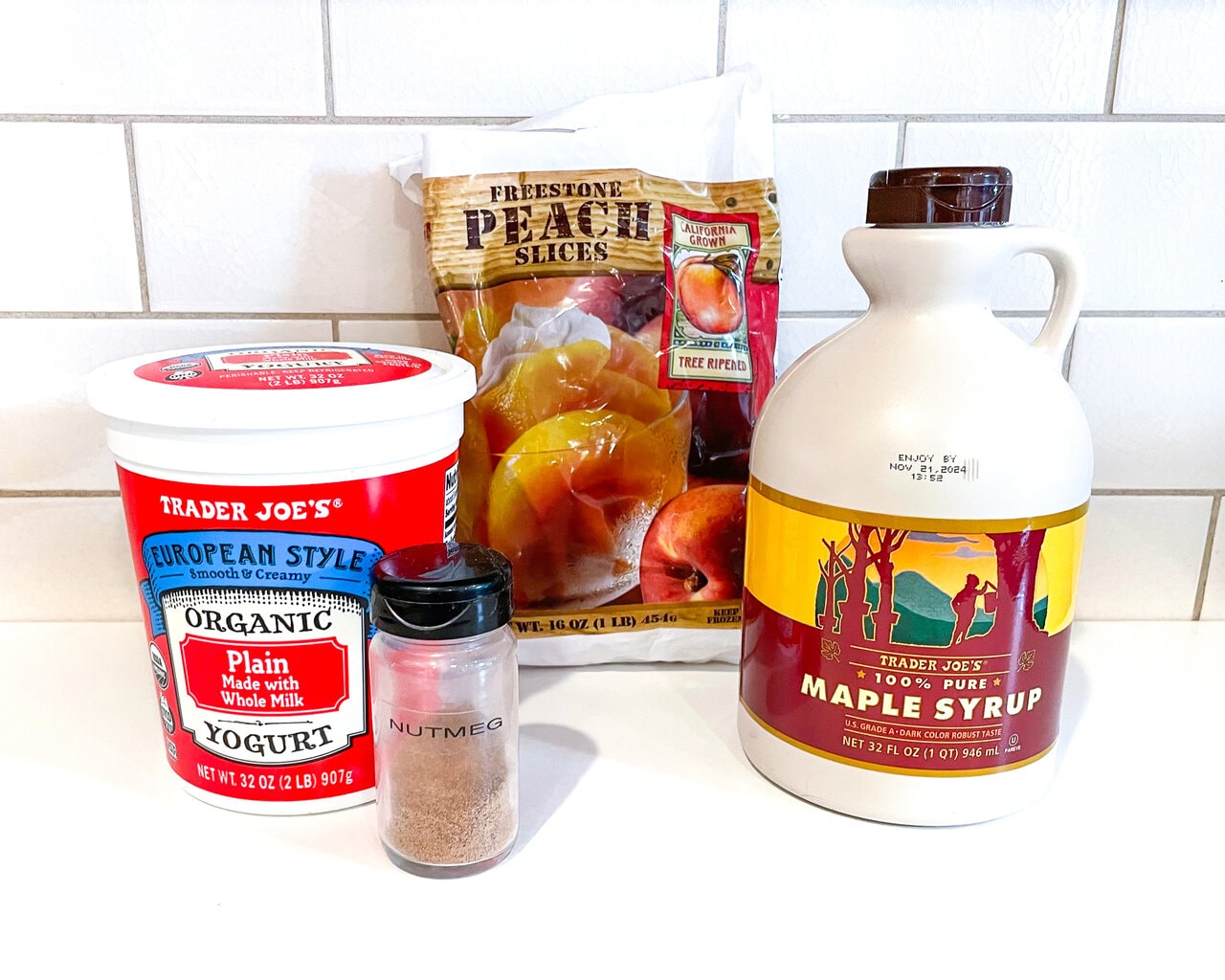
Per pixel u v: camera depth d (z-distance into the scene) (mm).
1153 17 529
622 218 499
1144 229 562
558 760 458
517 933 348
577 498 511
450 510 420
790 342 580
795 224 559
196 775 417
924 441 355
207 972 329
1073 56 534
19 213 535
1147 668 571
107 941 343
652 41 528
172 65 519
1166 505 613
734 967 334
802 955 340
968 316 373
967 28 530
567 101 535
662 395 507
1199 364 585
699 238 506
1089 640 609
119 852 390
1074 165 552
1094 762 467
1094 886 376
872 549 369
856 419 367
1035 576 374
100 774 446
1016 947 344
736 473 519
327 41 520
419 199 533
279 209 544
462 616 339
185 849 392
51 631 602
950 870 385
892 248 364
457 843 373
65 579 606
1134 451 602
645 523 519
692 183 509
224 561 374
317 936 346
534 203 493
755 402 517
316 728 403
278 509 367
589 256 498
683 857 390
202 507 367
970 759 393
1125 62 536
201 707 402
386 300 562
